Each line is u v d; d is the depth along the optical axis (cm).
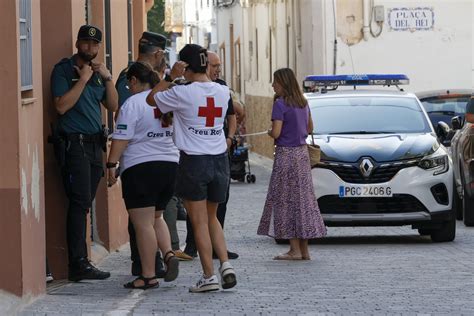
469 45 4019
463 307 1162
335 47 3881
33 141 1208
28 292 1170
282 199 1672
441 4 3997
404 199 1912
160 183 1311
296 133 1672
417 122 2048
